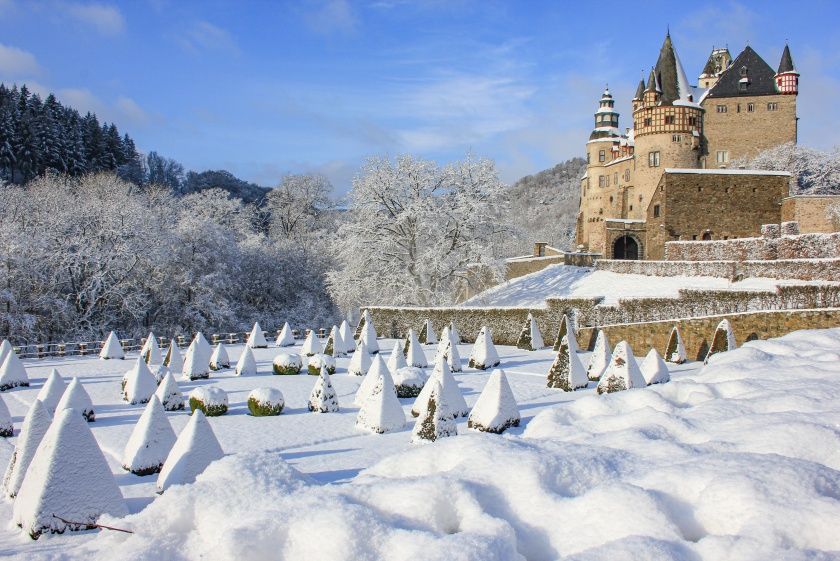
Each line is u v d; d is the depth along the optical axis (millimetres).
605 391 21766
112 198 55250
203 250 57781
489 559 5527
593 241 78625
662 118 67000
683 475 6895
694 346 31141
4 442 17344
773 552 5266
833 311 27531
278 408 20531
